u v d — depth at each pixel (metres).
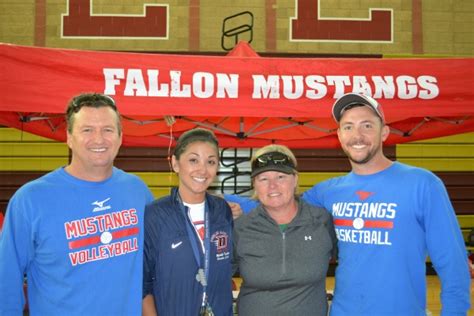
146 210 2.17
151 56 3.12
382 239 2.11
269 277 2.09
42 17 7.55
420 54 7.80
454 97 3.30
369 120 2.19
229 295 2.22
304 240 2.14
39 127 4.59
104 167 2.03
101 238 2.00
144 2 7.64
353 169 2.32
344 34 7.75
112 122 2.01
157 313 2.12
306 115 3.22
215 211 2.24
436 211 2.06
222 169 7.70
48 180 2.01
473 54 7.86
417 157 7.92
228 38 7.72
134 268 2.08
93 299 1.96
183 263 2.10
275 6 7.73
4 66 2.91
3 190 7.48
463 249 2.09
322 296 2.17
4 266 1.91
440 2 7.86
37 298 1.98
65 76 3.01
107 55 3.07
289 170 2.13
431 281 6.92
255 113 3.18
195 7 7.70
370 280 2.11
